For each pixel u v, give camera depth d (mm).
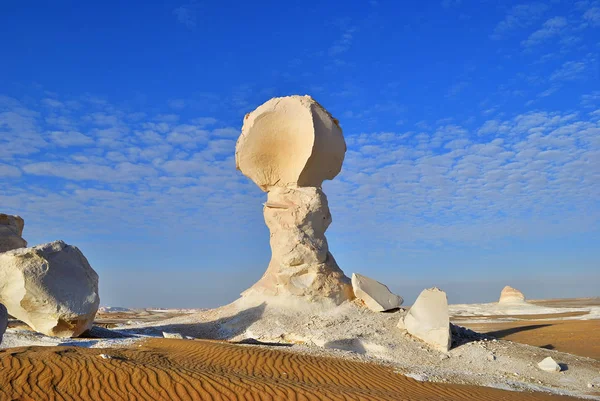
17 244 22234
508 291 55094
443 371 14719
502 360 16625
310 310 21078
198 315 23391
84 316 15750
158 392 8617
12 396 7871
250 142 22844
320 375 11484
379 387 11039
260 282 22969
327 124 22797
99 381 8867
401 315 20359
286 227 22312
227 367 11227
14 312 15414
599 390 14281
